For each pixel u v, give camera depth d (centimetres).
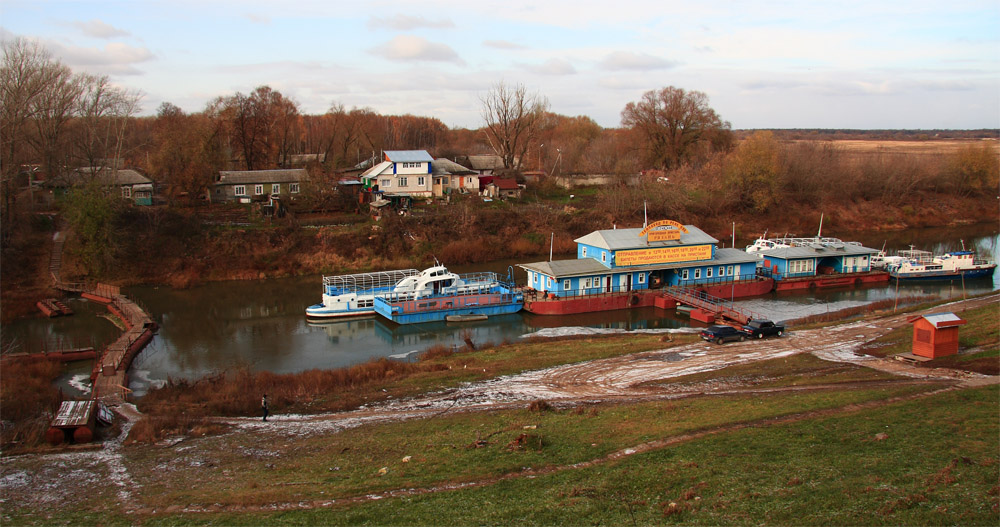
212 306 6994
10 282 7012
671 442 2705
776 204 12506
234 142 11900
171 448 3075
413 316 6375
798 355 4441
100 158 9988
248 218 9262
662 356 4628
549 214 10662
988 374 3531
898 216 12750
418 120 19425
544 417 3275
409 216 9594
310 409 3712
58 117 8575
